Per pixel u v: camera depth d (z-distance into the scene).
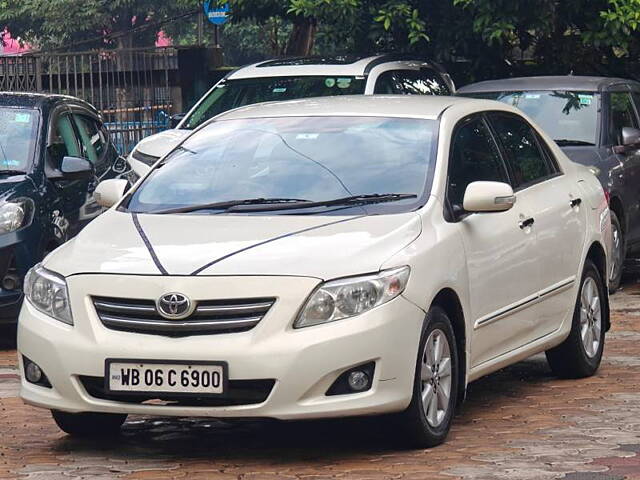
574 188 10.97
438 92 18.55
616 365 11.76
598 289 11.25
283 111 10.11
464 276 8.84
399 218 8.66
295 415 7.83
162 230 8.70
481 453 8.30
